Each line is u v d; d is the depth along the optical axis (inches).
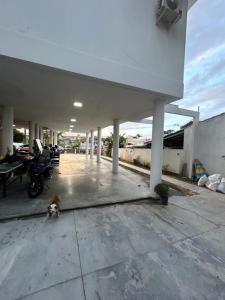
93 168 345.7
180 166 297.3
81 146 961.5
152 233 98.0
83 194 164.4
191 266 71.4
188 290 59.0
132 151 494.3
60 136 1133.7
